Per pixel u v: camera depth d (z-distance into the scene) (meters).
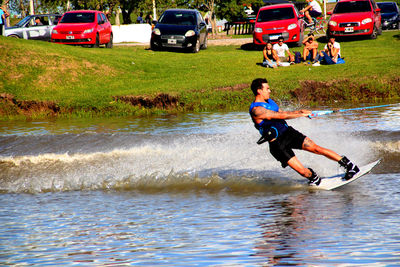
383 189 22.41
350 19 90.75
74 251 15.86
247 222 18.28
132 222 19.22
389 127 37.19
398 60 67.25
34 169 30.52
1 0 122.88
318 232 16.50
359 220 17.61
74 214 21.02
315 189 23.50
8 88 64.62
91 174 28.94
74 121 50.66
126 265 14.26
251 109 23.75
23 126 48.22
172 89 59.28
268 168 28.25
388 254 14.00
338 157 23.14
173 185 26.02
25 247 16.50
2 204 23.55
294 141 23.53
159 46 89.12
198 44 89.62
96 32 87.56
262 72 68.06
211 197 23.16
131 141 35.97
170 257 14.77
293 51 82.38
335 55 70.38
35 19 97.44
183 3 147.75
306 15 106.12
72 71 71.19
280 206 20.53
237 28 144.88
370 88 54.31
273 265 13.62
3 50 73.19
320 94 55.00
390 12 110.38
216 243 15.93
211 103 55.03
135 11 161.88
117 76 71.81
